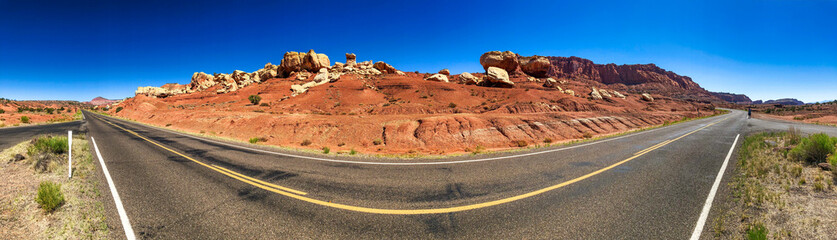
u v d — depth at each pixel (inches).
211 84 4736.7
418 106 1819.6
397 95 2479.1
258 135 995.3
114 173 284.7
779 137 487.8
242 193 215.6
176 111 1715.1
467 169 287.1
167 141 588.7
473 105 2082.9
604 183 233.6
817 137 280.7
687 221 155.3
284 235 146.4
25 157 337.1
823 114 1839.3
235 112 1380.4
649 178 248.7
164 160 360.8
